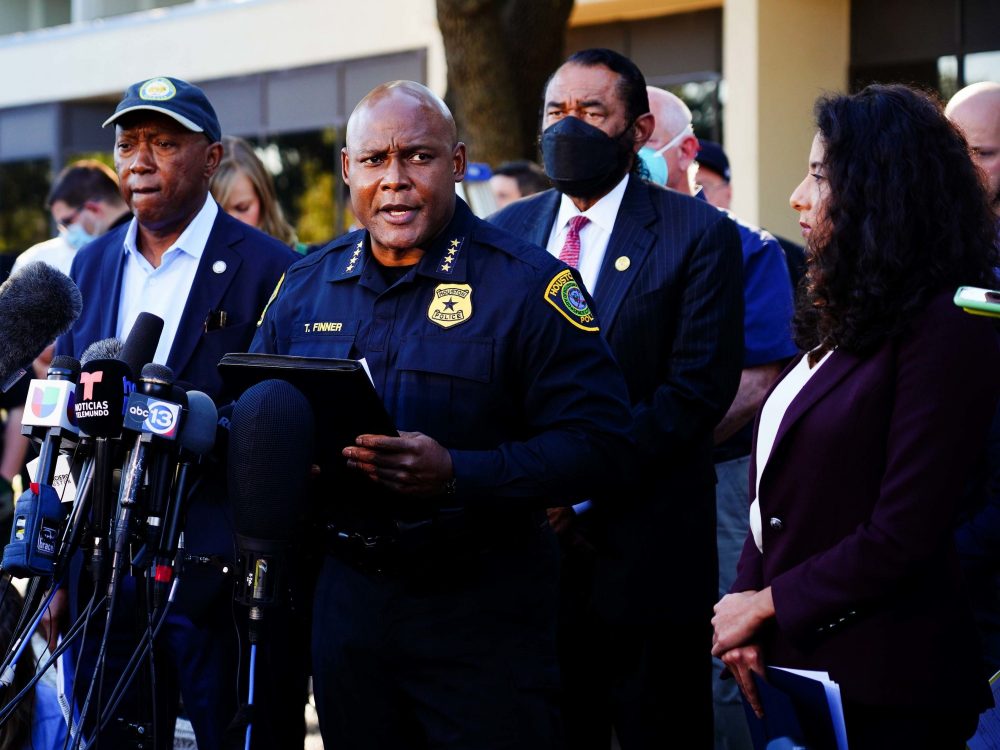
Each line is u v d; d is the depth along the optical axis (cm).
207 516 336
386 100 284
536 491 274
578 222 379
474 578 284
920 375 260
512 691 284
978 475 336
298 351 298
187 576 332
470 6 898
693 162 479
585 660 372
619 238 369
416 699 288
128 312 385
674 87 1345
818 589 265
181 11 1712
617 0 1328
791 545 277
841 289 269
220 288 375
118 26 1783
